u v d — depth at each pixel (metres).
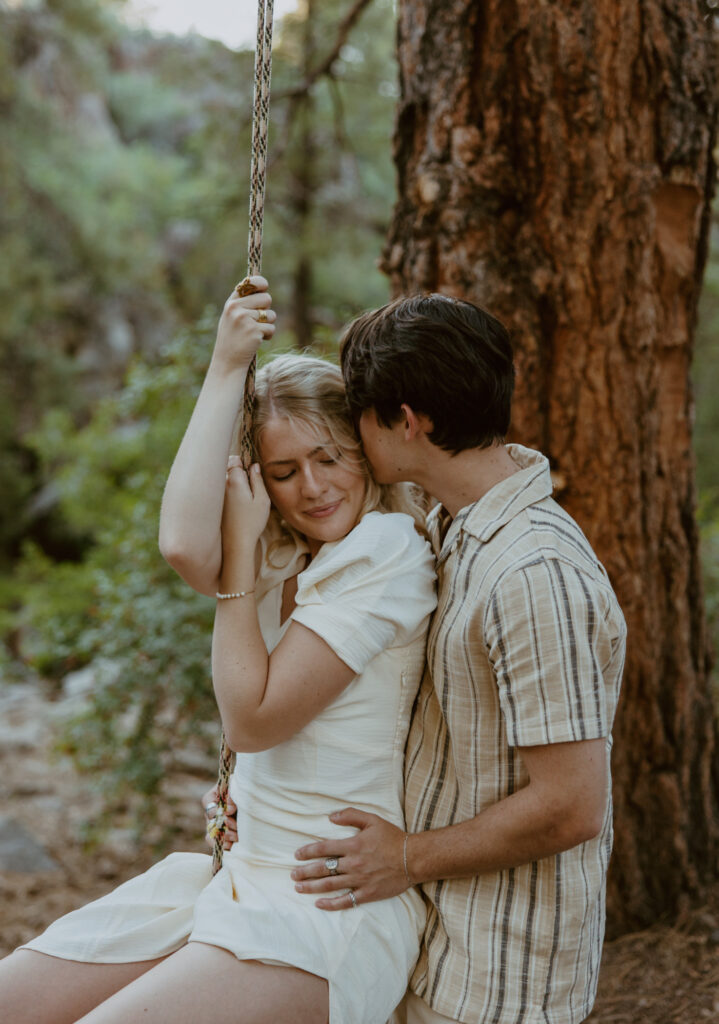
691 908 2.40
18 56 10.95
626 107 2.19
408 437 1.44
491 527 1.40
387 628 1.43
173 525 1.40
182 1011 1.30
